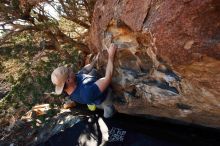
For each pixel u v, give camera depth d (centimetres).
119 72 394
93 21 427
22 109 594
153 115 437
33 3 546
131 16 326
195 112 358
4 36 592
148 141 423
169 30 278
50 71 545
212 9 251
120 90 420
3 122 664
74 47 617
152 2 300
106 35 383
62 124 538
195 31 261
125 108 449
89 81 412
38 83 540
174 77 318
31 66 555
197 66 277
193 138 406
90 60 502
